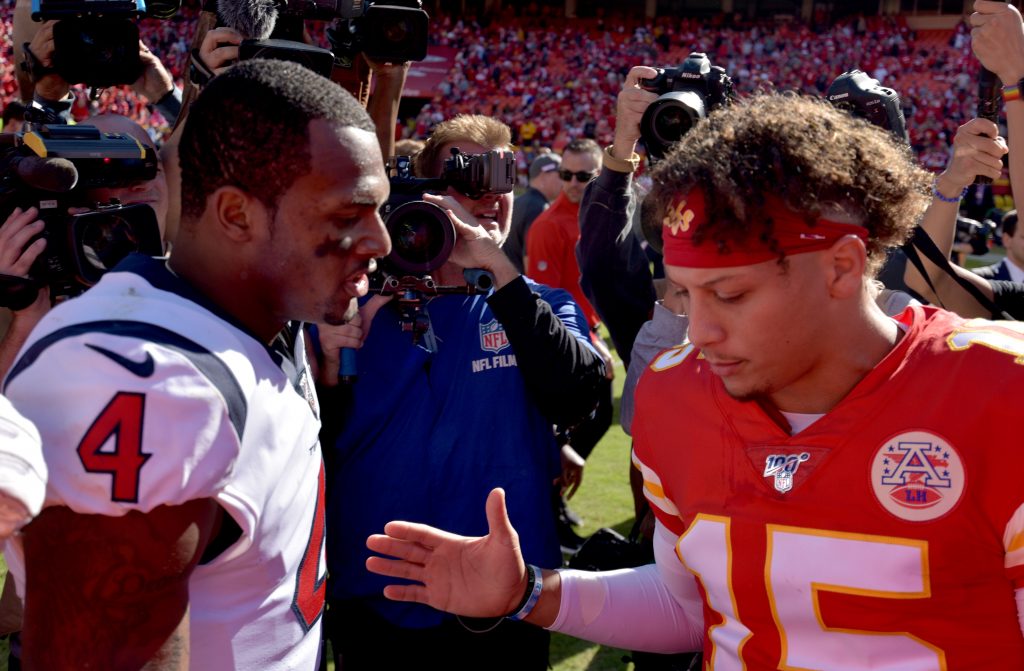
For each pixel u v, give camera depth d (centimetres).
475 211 235
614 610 167
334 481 223
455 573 158
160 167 206
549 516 229
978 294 242
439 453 220
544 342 218
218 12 231
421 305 219
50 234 171
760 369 132
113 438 111
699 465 147
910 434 132
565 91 3416
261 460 127
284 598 140
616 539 223
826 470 135
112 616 112
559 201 544
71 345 115
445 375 223
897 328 141
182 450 113
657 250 205
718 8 3988
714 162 127
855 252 129
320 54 210
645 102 252
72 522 111
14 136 172
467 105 3366
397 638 219
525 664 225
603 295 279
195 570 127
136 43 220
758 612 144
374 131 138
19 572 130
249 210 129
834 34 3594
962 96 3169
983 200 1856
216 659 130
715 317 131
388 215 208
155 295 125
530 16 3934
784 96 139
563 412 225
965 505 129
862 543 134
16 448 102
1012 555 130
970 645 133
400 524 156
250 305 135
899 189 132
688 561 153
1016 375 128
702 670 175
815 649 141
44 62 223
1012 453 127
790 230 126
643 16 3938
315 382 215
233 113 127
